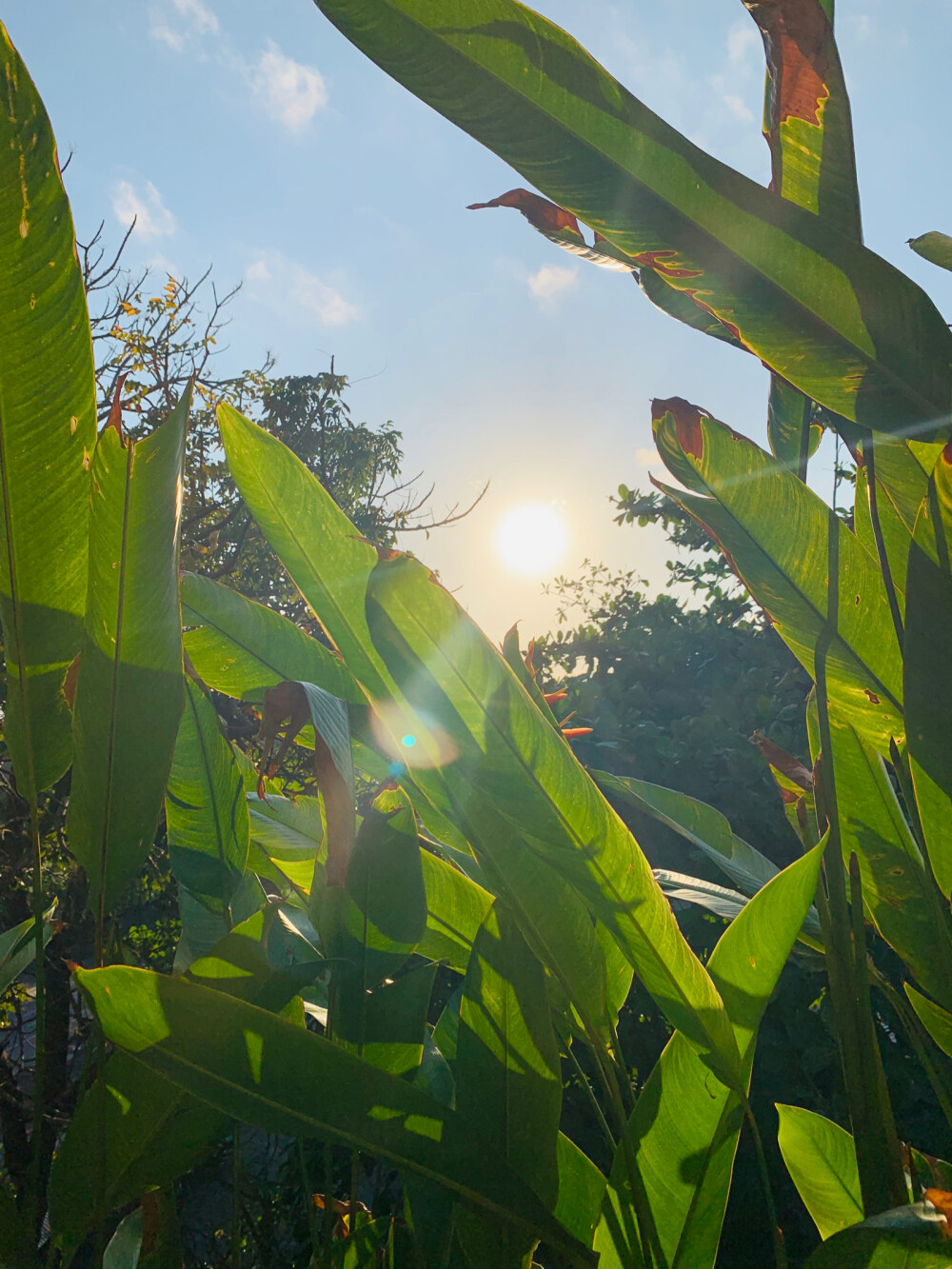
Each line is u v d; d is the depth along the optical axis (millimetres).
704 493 808
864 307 656
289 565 867
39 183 669
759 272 664
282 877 1313
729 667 3455
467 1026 858
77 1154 815
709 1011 699
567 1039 934
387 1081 708
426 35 604
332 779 898
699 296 693
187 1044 677
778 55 750
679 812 1268
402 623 652
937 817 750
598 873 680
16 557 779
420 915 931
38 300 699
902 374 673
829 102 749
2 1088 4281
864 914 856
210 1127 853
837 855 713
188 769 1053
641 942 699
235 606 1072
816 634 820
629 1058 2688
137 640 765
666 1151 780
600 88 614
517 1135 824
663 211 649
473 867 1188
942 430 677
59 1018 4434
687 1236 764
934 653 684
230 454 884
